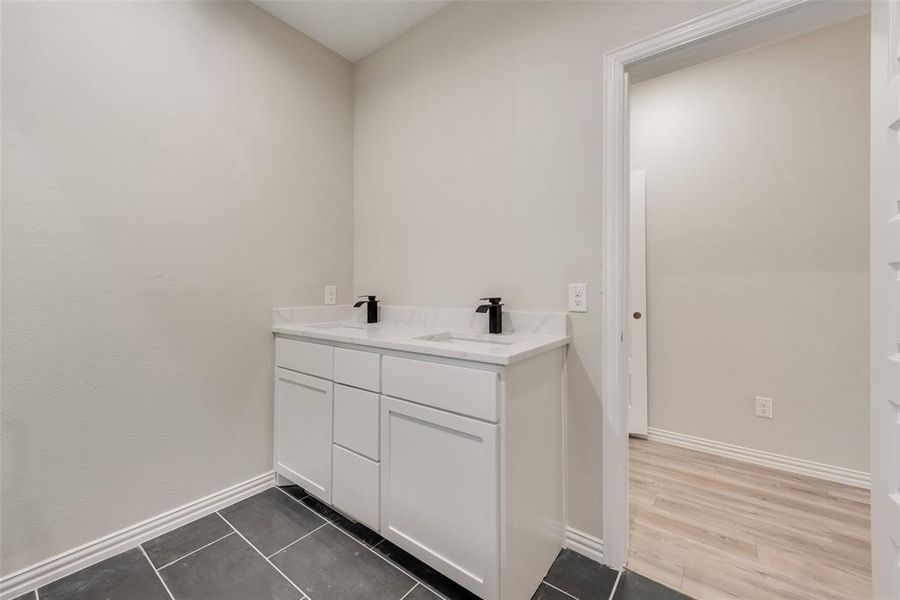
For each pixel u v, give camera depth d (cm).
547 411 143
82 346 143
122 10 152
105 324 149
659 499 190
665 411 261
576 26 154
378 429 149
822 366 212
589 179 151
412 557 149
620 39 145
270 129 199
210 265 178
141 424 158
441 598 129
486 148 181
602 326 148
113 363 151
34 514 134
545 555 141
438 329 191
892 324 97
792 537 160
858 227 204
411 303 212
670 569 143
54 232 137
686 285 252
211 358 179
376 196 230
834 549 153
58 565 137
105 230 148
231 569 142
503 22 175
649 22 139
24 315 132
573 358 155
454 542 126
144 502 158
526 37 168
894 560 96
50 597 129
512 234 172
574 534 154
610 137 146
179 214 168
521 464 126
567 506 156
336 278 231
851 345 205
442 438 129
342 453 162
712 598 129
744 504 186
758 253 229
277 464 198
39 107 134
